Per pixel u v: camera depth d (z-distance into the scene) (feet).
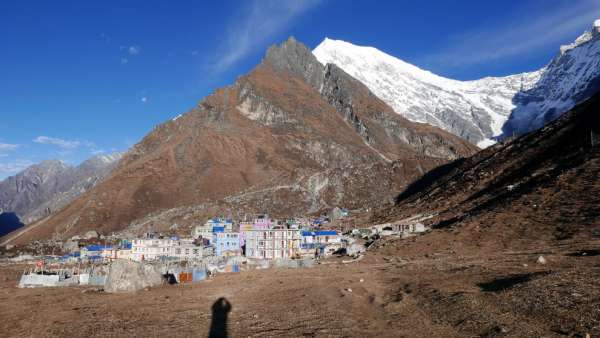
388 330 115.44
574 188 307.17
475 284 158.92
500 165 504.02
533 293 123.13
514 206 321.32
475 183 484.74
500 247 254.47
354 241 404.16
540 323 102.01
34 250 644.27
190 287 212.64
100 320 146.00
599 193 279.28
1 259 539.70
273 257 399.44
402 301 147.54
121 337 123.85
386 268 239.71
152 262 381.81
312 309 146.82
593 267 148.56
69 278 267.59
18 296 212.02
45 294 214.90
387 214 566.36
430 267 219.41
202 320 140.05
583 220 252.21
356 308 145.28
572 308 106.01
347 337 111.04
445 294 144.97
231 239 491.72
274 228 456.04
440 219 402.52
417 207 521.24
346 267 263.49
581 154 372.58
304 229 488.02
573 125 474.08
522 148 520.01
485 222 310.65
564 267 164.25
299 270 267.59
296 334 116.78
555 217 273.13
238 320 137.69
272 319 136.26
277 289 193.77
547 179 357.82
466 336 102.68
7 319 157.38
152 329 131.13
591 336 89.20
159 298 183.42
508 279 153.79
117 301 181.68
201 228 584.40
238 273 268.21
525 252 224.12
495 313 114.32
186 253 469.16
